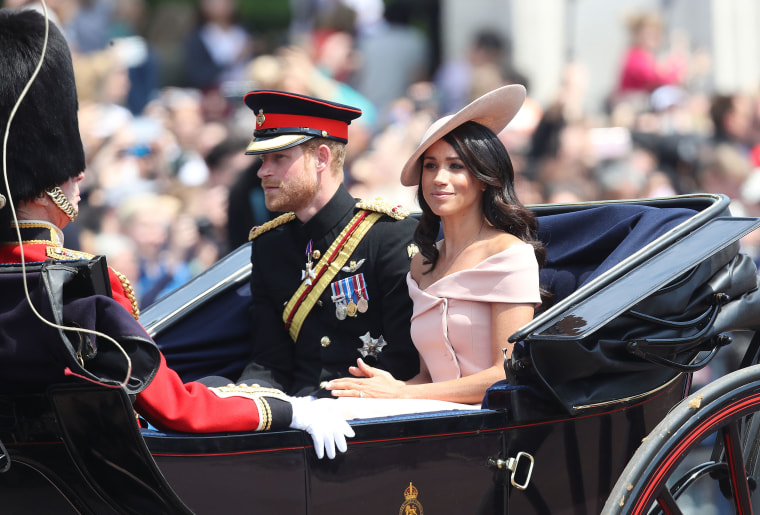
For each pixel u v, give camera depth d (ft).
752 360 40.83
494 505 34.50
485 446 34.27
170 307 45.21
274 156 42.50
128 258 70.28
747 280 39.17
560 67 115.85
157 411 30.78
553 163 86.28
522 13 114.83
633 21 112.47
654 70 111.24
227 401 31.99
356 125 82.74
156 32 112.68
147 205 71.67
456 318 39.24
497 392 34.37
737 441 37.35
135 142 83.56
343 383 38.52
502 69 103.19
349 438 32.76
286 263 43.91
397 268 42.11
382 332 42.63
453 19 114.01
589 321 33.47
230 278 46.47
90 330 28.43
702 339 37.47
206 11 113.39
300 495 32.35
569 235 42.93
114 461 29.89
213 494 31.60
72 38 100.73
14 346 29.63
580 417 35.65
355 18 107.14
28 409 30.45
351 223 42.86
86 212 76.23
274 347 43.93
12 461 31.09
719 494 63.93
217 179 76.69
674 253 36.81
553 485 35.32
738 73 119.44
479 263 39.27
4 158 28.81
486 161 39.14
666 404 38.34
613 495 34.09
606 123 101.19
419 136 82.48
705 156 90.07
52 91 31.58
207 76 111.34
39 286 29.43
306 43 105.91
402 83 106.32
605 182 83.87
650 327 35.86
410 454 33.45
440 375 39.88
